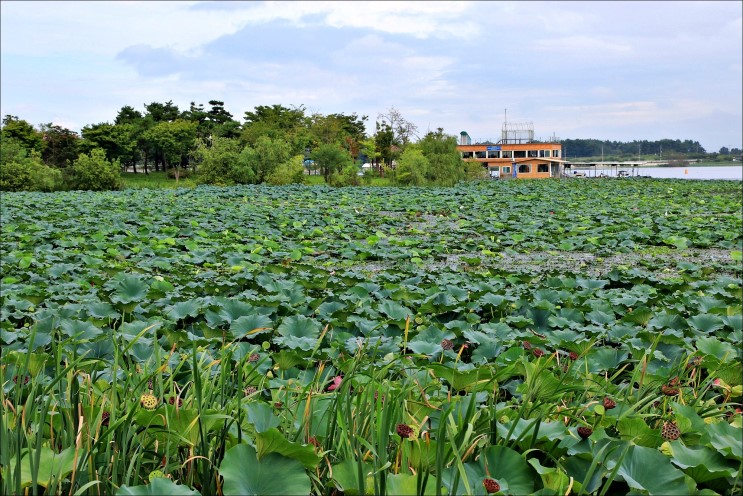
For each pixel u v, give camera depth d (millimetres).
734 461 3117
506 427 3383
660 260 14359
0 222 20469
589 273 13102
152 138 71688
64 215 21906
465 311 7480
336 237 18766
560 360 5598
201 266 13000
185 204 28844
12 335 5688
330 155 60938
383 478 2730
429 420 3551
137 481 2926
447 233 19594
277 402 3740
